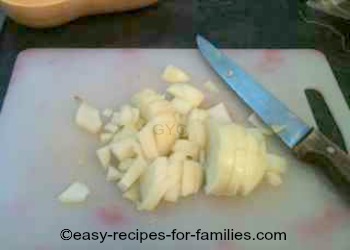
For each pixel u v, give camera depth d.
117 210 0.36
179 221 0.36
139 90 0.44
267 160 0.38
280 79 0.44
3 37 0.48
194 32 0.49
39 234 0.35
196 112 0.40
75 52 0.46
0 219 0.35
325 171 0.37
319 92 0.44
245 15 0.51
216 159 0.35
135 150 0.37
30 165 0.38
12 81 0.44
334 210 0.36
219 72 0.44
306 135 0.38
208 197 0.37
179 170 0.36
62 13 0.47
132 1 0.49
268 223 0.36
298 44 0.49
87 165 0.38
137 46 0.48
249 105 0.41
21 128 0.41
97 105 0.42
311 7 0.52
